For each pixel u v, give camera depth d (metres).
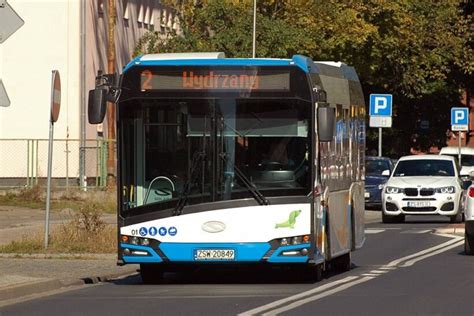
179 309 29.08
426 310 28.33
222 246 34.38
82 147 92.19
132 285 36.44
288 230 34.31
